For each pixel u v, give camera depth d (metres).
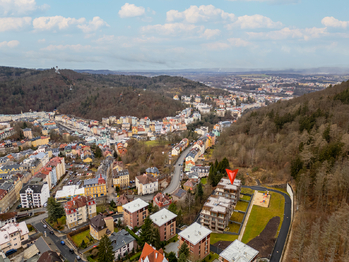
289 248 116.38
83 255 130.25
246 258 100.06
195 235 117.31
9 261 123.44
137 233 148.12
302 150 172.00
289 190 168.00
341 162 141.25
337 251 100.75
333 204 128.50
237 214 151.50
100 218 145.00
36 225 163.25
